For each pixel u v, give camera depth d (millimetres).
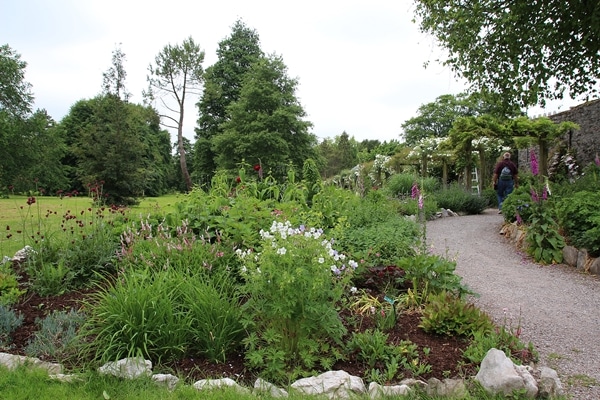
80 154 25859
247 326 3246
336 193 8227
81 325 3432
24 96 34188
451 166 22781
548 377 2826
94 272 4383
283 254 2863
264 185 8016
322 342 3168
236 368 3027
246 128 28078
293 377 2852
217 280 3834
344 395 2664
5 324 3443
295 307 2918
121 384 2732
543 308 4695
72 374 2848
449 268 4422
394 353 3127
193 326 3215
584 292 5254
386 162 22938
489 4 9484
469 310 3613
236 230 4797
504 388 2676
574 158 16641
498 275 6125
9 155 31578
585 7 8586
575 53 9898
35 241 4883
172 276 3592
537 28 9102
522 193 9141
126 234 4758
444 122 39281
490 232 9625
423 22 11047
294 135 29281
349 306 3975
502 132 14102
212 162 34031
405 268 4523
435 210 12695
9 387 2676
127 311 3127
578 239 6512
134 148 25484
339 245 5145
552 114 18359
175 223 5305
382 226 6355
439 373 2961
